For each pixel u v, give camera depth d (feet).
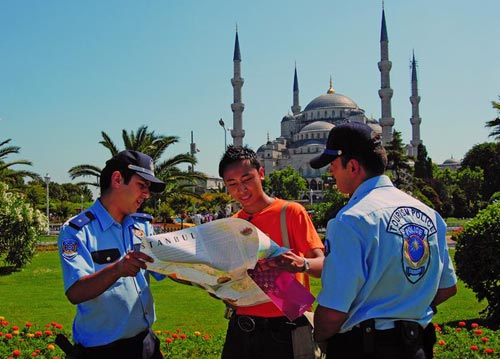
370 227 10.18
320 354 13.21
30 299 43.11
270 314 12.94
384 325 10.19
